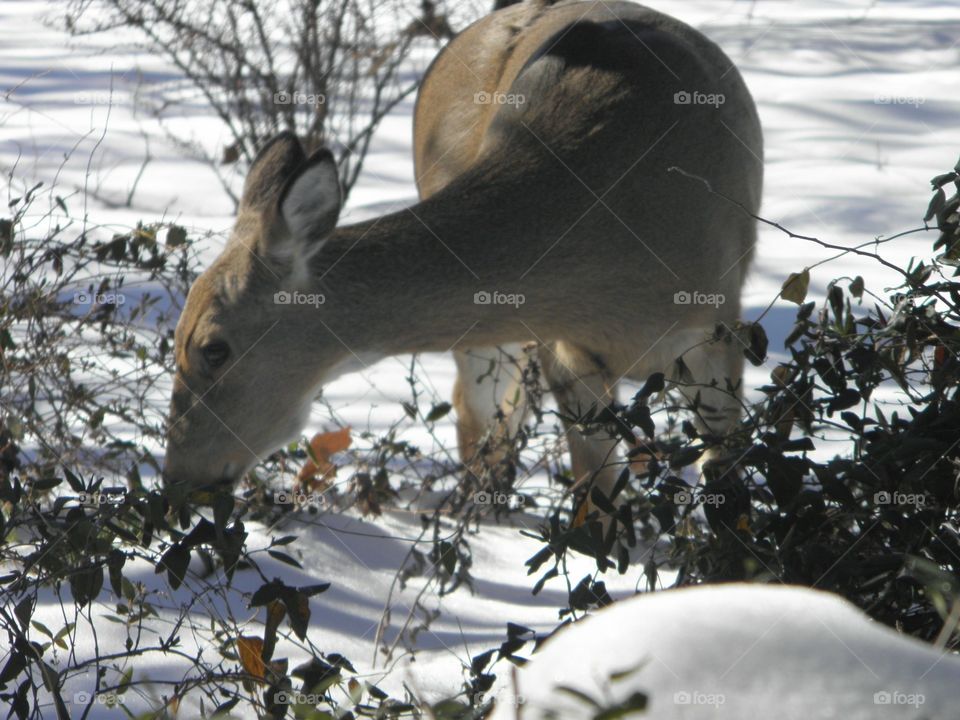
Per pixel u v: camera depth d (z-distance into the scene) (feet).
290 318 14.85
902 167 32.04
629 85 15.80
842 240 26.99
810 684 4.28
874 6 54.49
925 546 10.85
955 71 42.06
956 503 10.87
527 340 15.61
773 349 21.61
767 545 11.22
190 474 15.19
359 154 33.24
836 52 44.93
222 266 14.99
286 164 15.42
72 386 16.47
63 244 17.44
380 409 20.80
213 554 14.11
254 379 14.99
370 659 12.75
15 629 10.57
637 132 15.53
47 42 46.47
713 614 4.64
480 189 15.33
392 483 18.20
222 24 31.19
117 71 41.27
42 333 16.15
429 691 11.69
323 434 16.25
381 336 15.08
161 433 16.81
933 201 12.28
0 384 15.56
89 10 41.47
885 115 37.01
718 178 16.01
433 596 14.56
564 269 15.14
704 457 15.87
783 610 4.64
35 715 10.66
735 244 16.51
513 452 16.52
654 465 11.71
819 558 10.62
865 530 11.20
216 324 14.80
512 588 14.93
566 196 15.21
